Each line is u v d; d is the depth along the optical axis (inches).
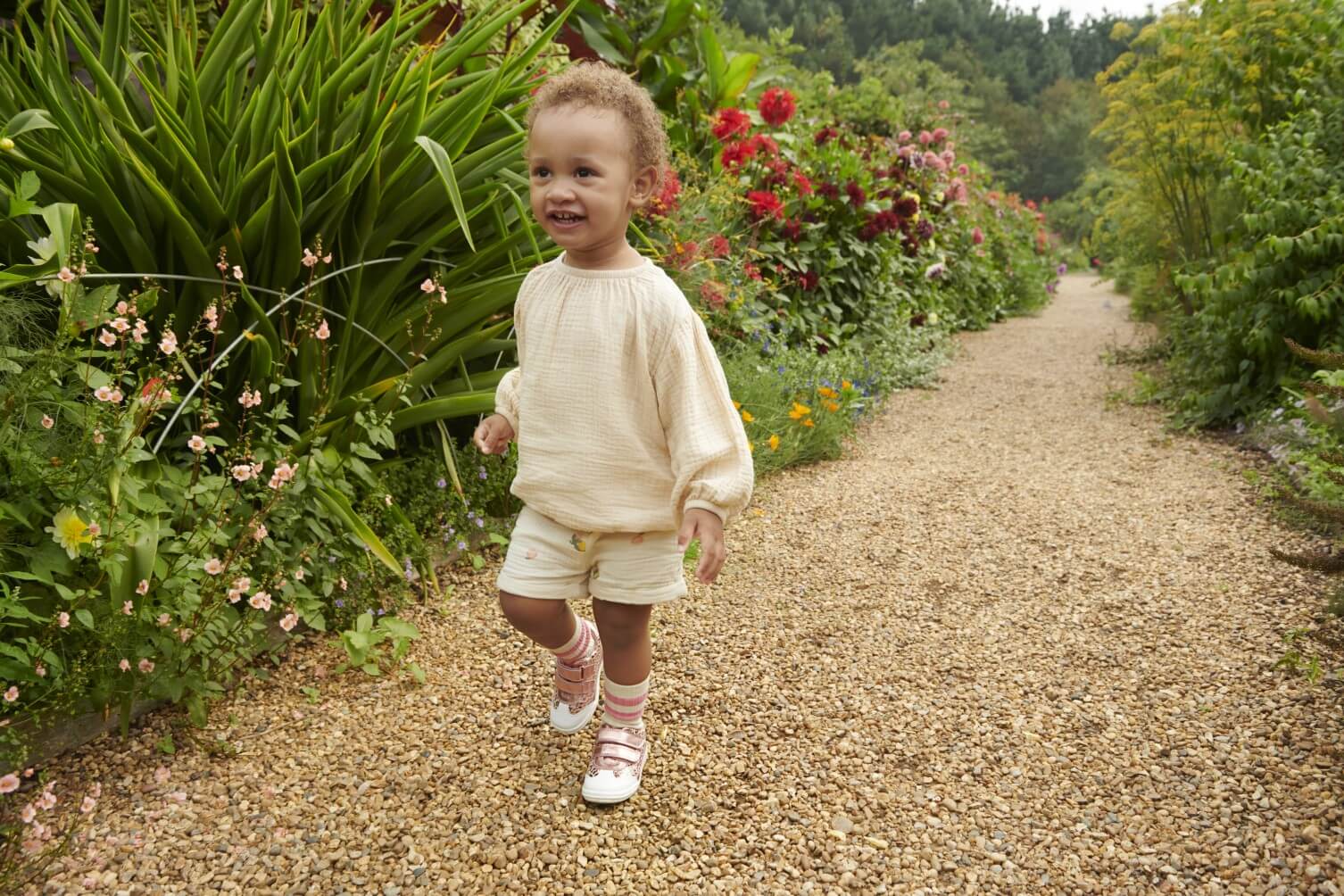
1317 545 115.8
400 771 75.4
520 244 117.3
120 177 89.6
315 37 100.3
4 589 69.5
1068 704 84.9
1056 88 2116.1
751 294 196.2
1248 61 209.0
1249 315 171.3
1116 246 529.7
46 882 62.2
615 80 62.7
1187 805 70.4
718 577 112.8
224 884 62.9
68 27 92.1
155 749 76.9
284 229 92.4
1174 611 102.3
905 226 296.0
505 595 69.6
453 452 117.7
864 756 77.5
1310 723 79.4
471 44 110.6
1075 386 235.8
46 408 76.6
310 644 93.6
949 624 101.3
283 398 100.8
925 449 177.2
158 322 94.9
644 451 66.1
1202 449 167.0
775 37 340.5
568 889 62.8
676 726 81.8
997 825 69.1
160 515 82.4
